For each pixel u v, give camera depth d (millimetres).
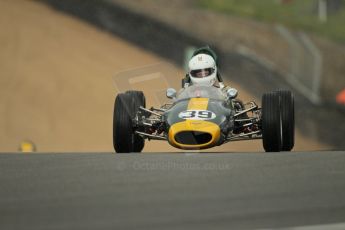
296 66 146750
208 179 20656
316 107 131000
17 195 18156
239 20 161625
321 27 169000
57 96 115562
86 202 16984
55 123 108938
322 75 144000
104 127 109375
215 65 36719
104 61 128625
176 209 15977
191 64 36500
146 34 142375
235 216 15148
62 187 19375
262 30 160250
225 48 147750
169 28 147125
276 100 35094
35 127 107625
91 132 108000
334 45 160000
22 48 127688
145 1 155000
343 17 174750
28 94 115312
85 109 112812
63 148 103438
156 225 14141
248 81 136750
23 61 124062
